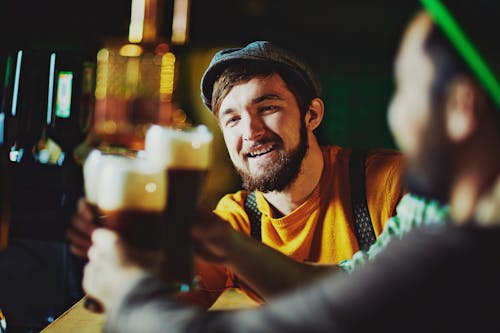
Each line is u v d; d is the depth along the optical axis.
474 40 0.92
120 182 1.24
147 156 1.46
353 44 8.48
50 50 2.48
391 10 8.27
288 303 1.02
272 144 2.24
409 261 0.96
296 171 2.26
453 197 0.95
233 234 1.65
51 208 2.44
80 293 2.48
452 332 0.93
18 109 2.43
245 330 1.02
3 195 1.99
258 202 2.37
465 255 0.93
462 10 0.93
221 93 2.27
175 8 5.11
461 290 0.93
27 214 2.43
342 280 1.01
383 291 0.96
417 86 0.95
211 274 2.24
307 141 2.29
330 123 7.83
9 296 2.52
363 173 2.34
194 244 1.60
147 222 1.25
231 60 2.25
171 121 5.23
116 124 4.81
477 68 0.91
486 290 0.92
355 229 2.31
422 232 0.98
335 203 2.31
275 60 2.23
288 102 2.25
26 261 2.72
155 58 5.03
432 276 0.94
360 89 7.95
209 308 2.07
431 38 0.94
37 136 2.46
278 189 2.27
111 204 1.24
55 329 1.83
